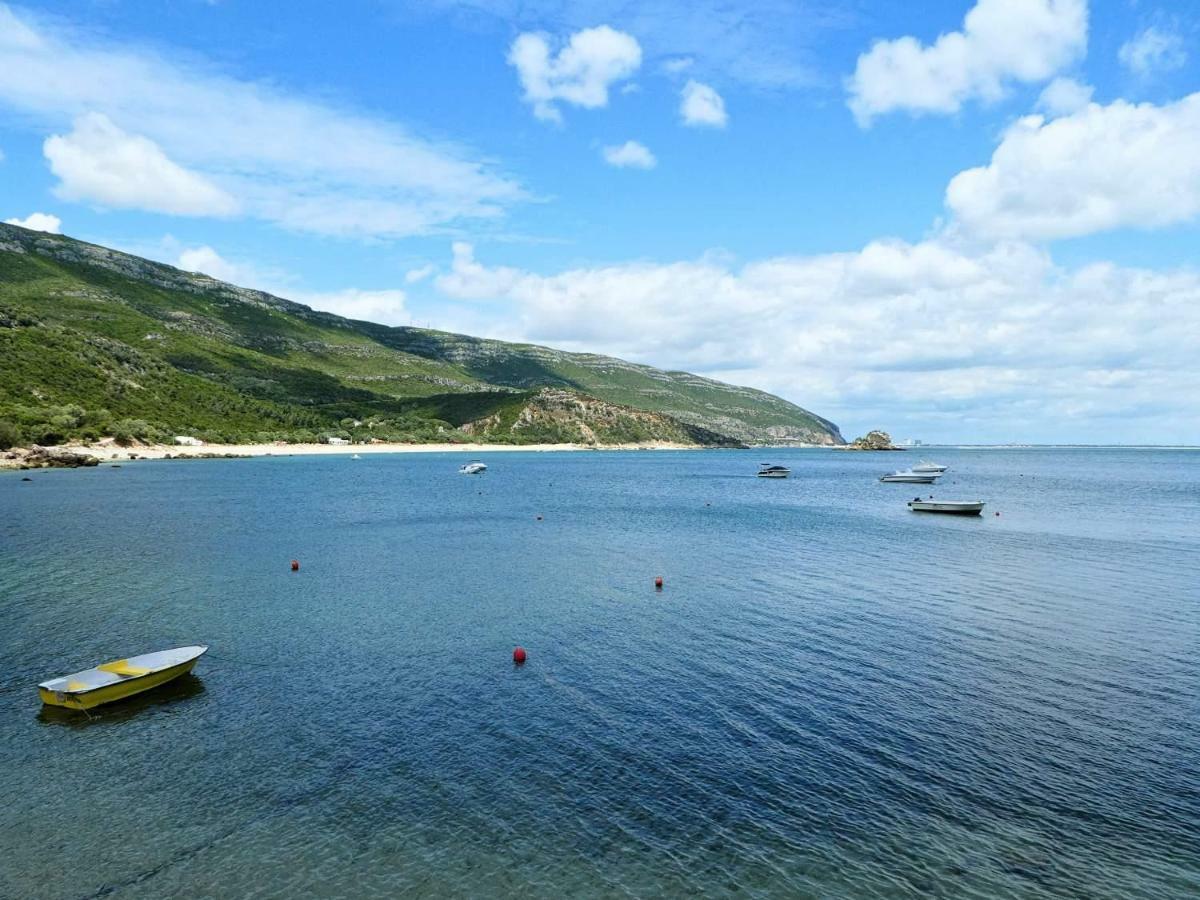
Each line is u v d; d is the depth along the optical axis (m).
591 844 15.63
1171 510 83.75
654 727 21.23
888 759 19.25
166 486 102.50
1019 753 19.56
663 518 74.44
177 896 14.13
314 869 14.90
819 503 93.12
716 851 15.41
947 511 79.19
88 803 17.36
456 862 15.08
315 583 40.44
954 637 29.92
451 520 70.50
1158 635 30.20
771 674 25.53
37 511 71.38
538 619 32.84
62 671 26.02
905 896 14.04
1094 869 14.81
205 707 22.88
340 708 22.73
